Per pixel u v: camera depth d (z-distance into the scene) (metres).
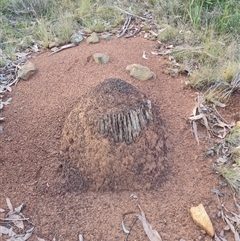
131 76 1.18
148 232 0.85
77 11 1.65
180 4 1.61
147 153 0.94
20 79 1.24
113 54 1.31
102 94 0.95
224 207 0.91
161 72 1.24
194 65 1.29
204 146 1.03
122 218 0.87
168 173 0.96
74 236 0.84
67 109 1.06
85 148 0.94
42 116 1.07
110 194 0.91
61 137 1.00
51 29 1.52
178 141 1.03
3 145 1.02
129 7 1.64
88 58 1.28
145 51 1.35
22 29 1.56
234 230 0.87
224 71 1.23
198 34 1.45
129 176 0.92
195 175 0.96
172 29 1.45
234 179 0.94
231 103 1.16
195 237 0.85
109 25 1.54
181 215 0.88
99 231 0.85
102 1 1.70
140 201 0.90
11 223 0.87
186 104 1.13
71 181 0.93
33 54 1.41
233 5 1.58
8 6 1.71
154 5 1.66
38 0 1.68
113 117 0.91
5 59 1.36
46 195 0.92
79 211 0.89
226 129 1.08
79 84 1.15
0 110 1.12
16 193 0.92
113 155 0.92
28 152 1.00
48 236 0.85
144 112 0.94
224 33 1.46
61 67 1.25
